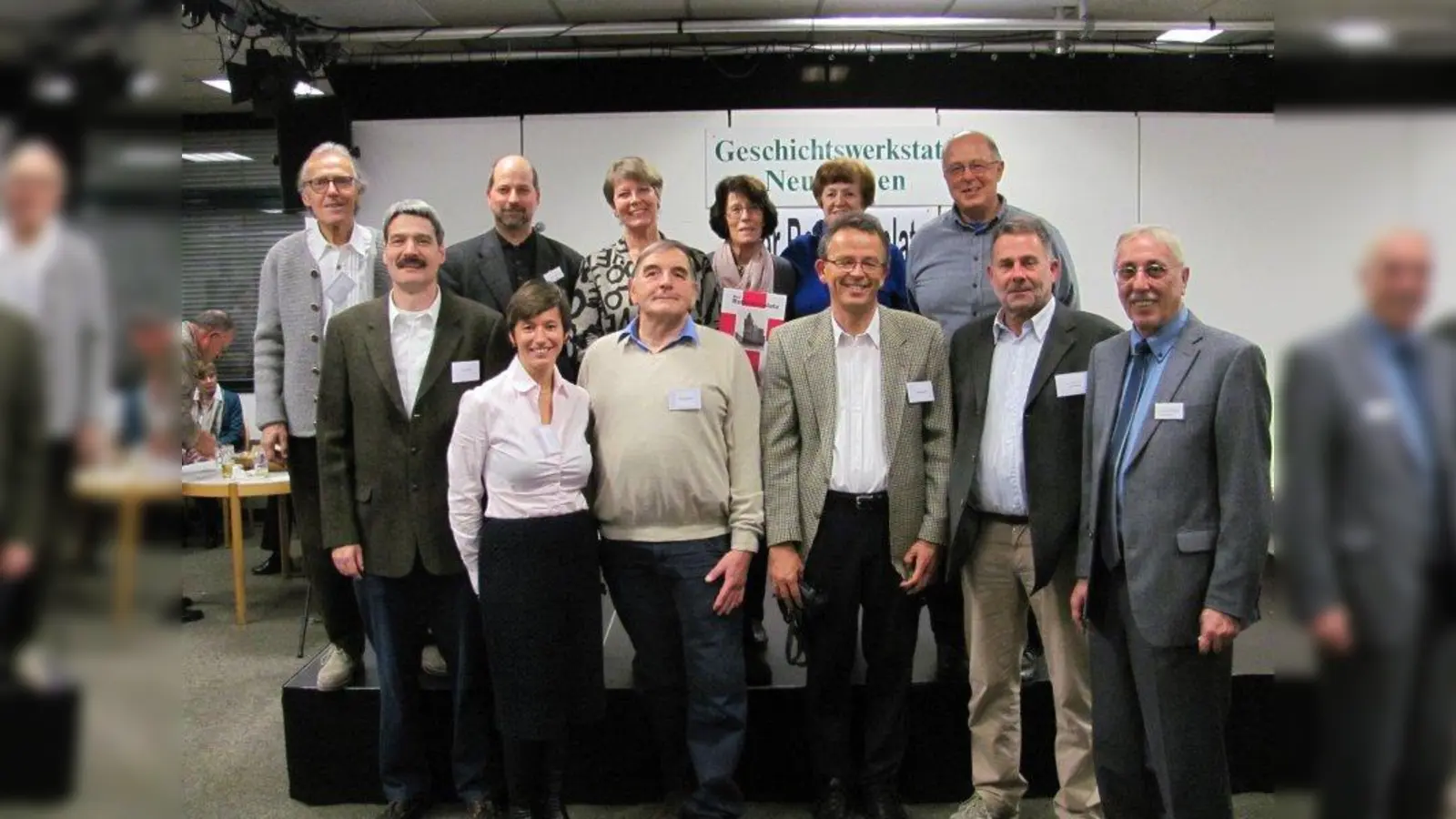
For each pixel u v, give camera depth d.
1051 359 2.30
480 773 2.56
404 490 2.47
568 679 2.34
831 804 2.53
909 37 6.07
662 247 2.45
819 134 5.95
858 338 2.48
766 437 2.52
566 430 2.38
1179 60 6.12
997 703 2.47
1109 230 6.09
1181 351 1.97
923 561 2.41
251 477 4.80
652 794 2.79
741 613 2.50
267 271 2.87
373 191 6.07
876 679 2.52
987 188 2.91
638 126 6.02
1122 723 2.08
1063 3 5.59
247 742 3.27
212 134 7.32
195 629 4.65
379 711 2.71
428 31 5.78
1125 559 2.00
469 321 2.55
